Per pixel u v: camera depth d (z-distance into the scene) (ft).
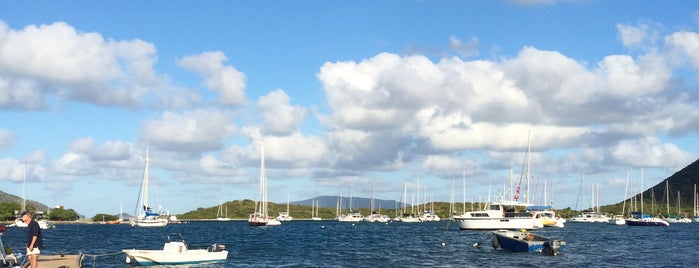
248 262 218.79
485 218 437.99
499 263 217.97
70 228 607.37
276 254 255.09
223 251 214.69
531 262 221.05
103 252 270.26
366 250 279.69
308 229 568.41
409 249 285.23
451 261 225.56
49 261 145.59
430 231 496.23
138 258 194.39
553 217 561.02
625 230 524.11
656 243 334.85
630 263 218.38
